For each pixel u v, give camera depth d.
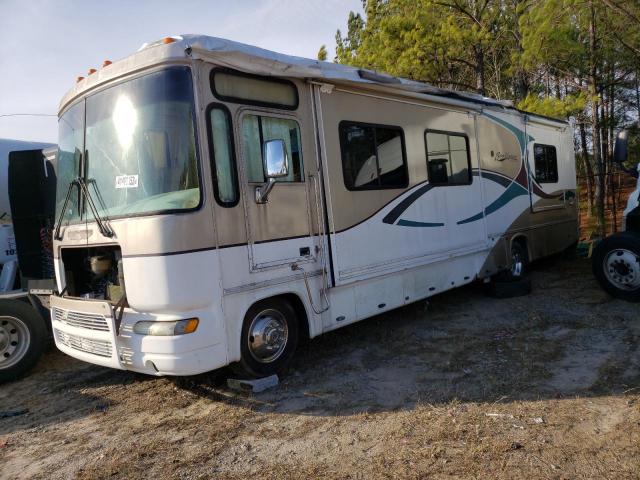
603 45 12.95
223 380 4.91
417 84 6.27
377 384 4.68
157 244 3.93
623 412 3.81
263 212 4.50
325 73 5.05
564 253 10.78
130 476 3.38
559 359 5.00
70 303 4.66
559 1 10.95
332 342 5.96
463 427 3.71
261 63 4.51
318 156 5.05
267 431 3.91
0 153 7.01
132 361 4.16
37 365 5.98
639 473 3.03
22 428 4.29
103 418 4.37
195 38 4.12
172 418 4.26
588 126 17.42
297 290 4.79
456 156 7.02
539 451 3.32
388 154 5.89
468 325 6.39
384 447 3.53
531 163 8.90
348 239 5.29
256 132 4.54
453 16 12.96
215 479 3.29
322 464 3.37
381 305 5.72
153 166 4.12
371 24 14.83
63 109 5.05
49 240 6.26
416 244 6.18
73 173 4.80
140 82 4.23
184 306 3.96
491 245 7.63
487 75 17.05
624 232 7.05
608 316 6.29
